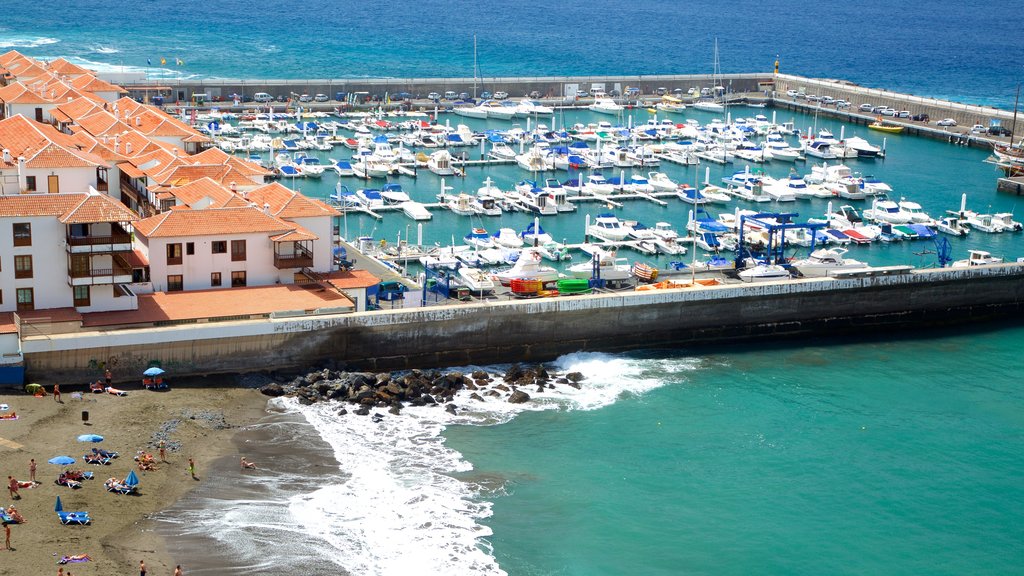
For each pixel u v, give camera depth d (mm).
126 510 85188
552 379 119750
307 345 114625
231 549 81938
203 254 119188
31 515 82125
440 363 121625
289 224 123000
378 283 124500
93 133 163375
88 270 108438
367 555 83062
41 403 100562
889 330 142000
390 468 96875
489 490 94688
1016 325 145500
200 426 100250
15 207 106625
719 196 197000
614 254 161000
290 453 97625
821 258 146500
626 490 96500
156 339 107312
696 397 116812
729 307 133625
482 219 182375
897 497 98000
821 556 88562
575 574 83688
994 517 95438
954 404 118062
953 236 180750
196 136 169875
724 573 85625
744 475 100500
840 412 114812
